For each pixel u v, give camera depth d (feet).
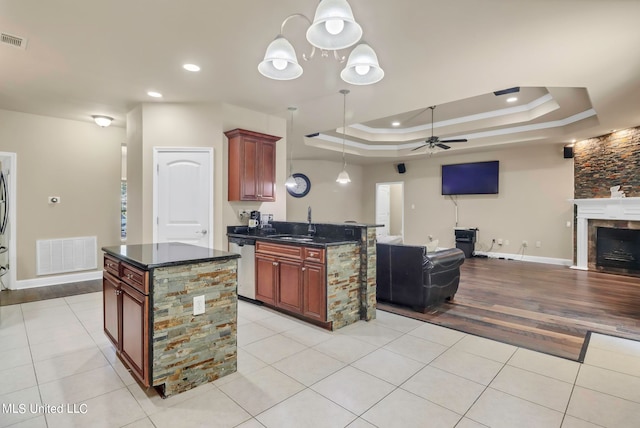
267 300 12.15
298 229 13.79
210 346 7.31
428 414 6.15
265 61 6.49
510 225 24.11
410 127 24.40
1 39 8.67
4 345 9.02
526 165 23.38
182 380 6.88
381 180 31.73
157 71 10.71
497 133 22.11
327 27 5.66
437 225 27.81
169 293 6.69
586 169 20.44
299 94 12.88
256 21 7.90
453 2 7.18
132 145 14.53
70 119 16.25
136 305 6.79
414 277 12.12
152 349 6.47
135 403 6.44
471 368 7.91
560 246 22.07
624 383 7.27
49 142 15.78
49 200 15.80
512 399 6.64
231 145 13.97
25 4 7.16
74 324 10.61
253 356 8.49
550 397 6.72
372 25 8.10
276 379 7.38
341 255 10.59
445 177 26.99
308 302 10.60
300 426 5.80
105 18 7.73
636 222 17.85
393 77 11.23
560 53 9.53
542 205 22.75
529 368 7.93
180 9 7.39
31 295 13.99
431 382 7.27
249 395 6.75
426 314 11.93
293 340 9.50
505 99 17.78
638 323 10.98
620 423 5.90
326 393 6.82
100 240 17.29
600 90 12.32
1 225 15.15
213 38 8.70
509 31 8.39
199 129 13.85
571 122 18.86
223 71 10.73
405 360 8.30
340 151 25.45
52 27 8.11
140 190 13.80
